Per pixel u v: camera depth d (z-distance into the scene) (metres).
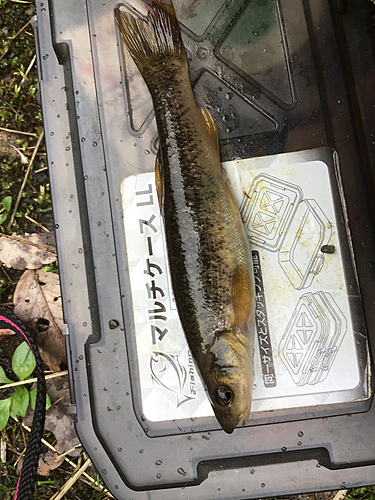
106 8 0.24
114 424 0.22
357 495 0.26
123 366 0.22
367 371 0.22
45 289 0.28
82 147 0.23
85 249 0.23
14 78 0.29
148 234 0.23
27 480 0.23
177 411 0.22
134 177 0.23
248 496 0.22
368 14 0.23
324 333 0.22
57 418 0.28
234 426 0.21
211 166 0.22
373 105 0.23
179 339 0.22
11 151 0.29
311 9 0.23
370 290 0.22
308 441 0.22
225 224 0.21
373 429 0.22
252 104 0.23
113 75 0.23
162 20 0.23
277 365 0.22
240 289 0.21
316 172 0.22
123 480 0.22
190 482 0.22
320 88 0.23
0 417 0.27
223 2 0.23
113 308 0.23
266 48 0.23
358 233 0.22
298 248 0.22
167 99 0.22
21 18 0.29
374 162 0.22
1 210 0.29
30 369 0.27
